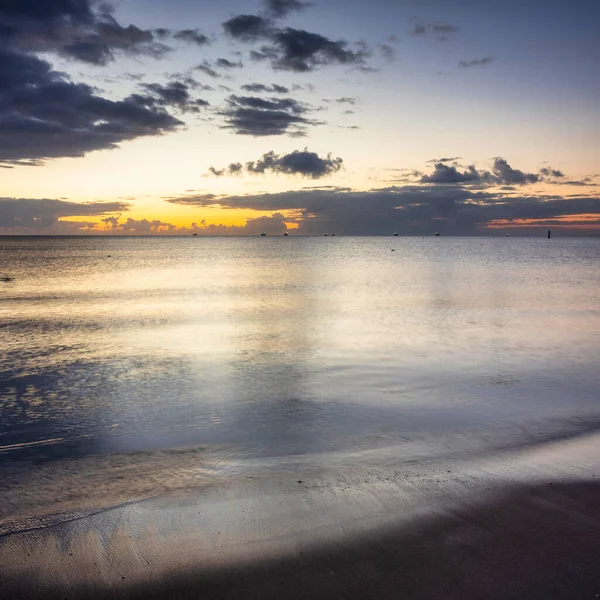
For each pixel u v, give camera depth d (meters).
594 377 13.88
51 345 19.02
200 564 5.17
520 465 7.93
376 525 5.95
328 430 9.94
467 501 6.58
